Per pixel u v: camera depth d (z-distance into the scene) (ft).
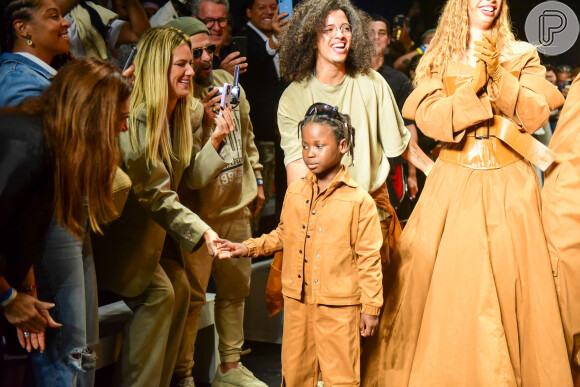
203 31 10.34
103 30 10.44
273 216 15.26
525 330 8.89
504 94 8.86
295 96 10.37
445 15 9.60
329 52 10.07
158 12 12.44
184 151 9.55
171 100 9.27
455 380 8.79
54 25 8.04
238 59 11.82
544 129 17.12
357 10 10.60
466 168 9.21
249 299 12.69
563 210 9.23
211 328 11.43
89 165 6.66
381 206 10.46
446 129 9.07
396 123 10.51
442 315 8.96
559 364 8.77
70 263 7.82
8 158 6.30
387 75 15.37
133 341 9.17
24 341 7.23
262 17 14.30
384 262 10.32
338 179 8.83
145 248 9.18
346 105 10.22
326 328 8.80
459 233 9.03
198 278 10.46
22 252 6.83
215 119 9.68
